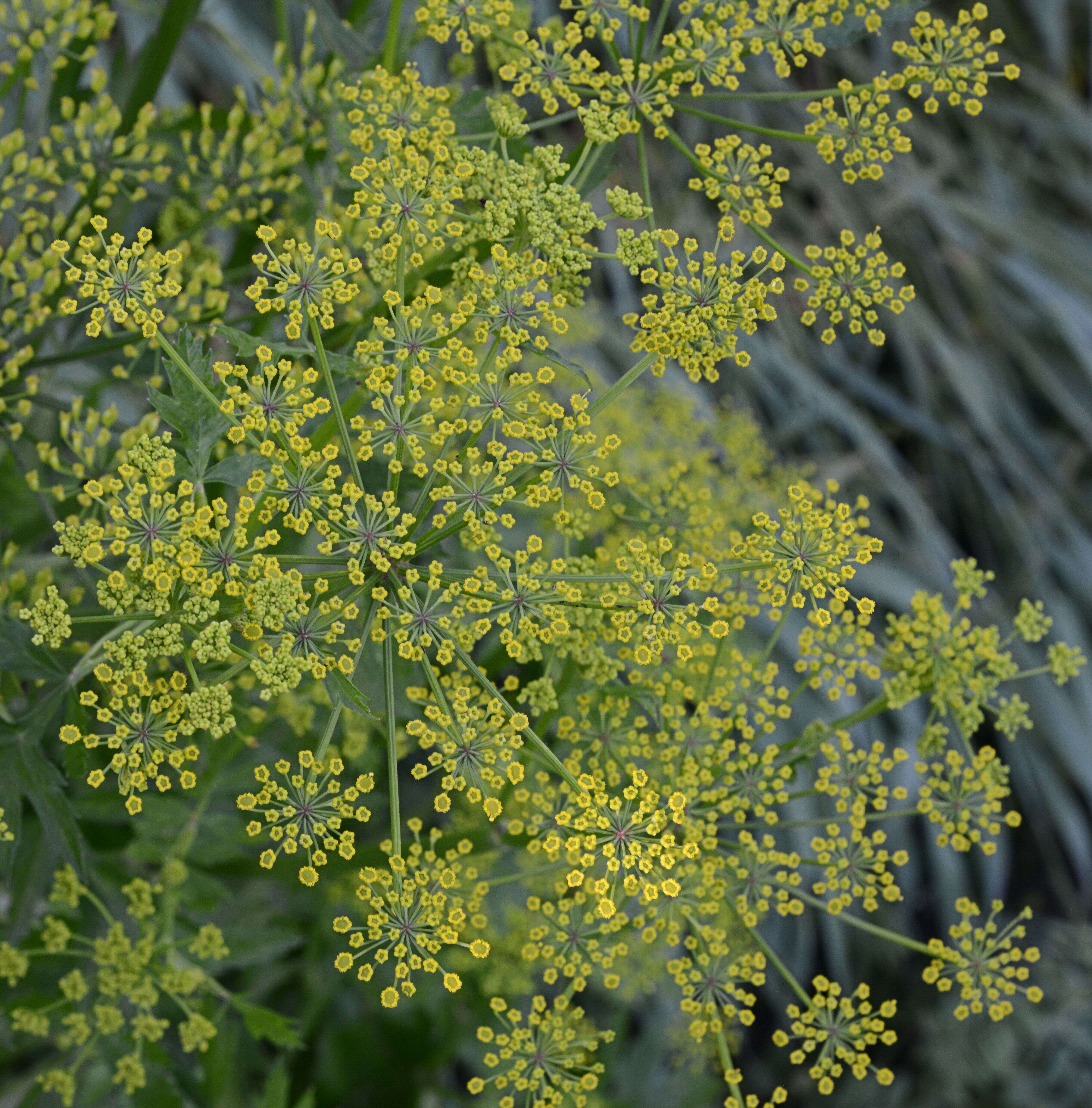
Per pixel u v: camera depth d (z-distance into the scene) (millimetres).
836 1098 1704
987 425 1905
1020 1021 1751
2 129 763
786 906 699
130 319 653
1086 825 1867
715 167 688
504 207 667
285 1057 975
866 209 1965
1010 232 2020
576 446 661
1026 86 2182
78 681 695
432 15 692
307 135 750
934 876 1747
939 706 711
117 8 850
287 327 653
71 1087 737
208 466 661
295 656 653
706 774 692
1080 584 1888
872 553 662
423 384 657
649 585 660
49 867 713
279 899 1002
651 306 669
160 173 736
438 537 662
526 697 692
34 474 716
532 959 690
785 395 1844
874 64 1940
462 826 747
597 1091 1069
